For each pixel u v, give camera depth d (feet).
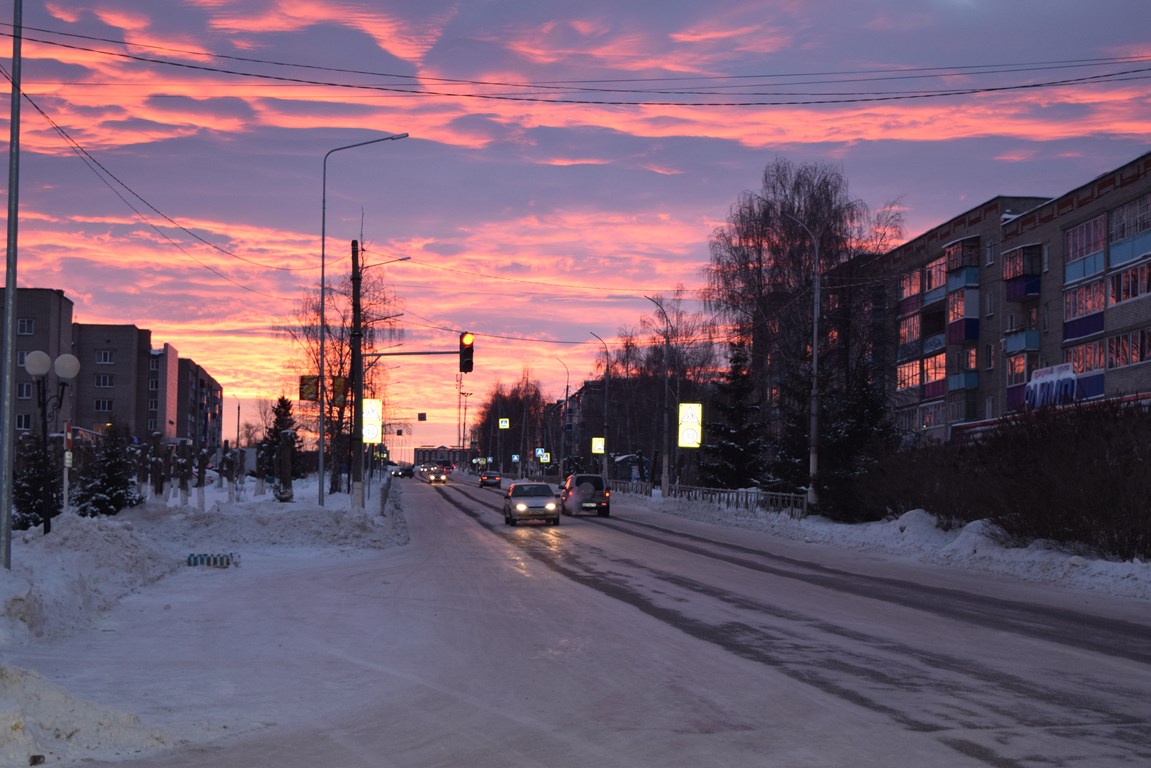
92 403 391.65
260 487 200.64
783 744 27.91
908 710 32.12
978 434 114.21
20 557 54.39
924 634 48.67
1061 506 82.58
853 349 181.37
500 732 29.58
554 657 42.29
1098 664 40.63
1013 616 55.88
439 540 117.80
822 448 152.56
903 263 246.27
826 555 100.63
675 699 34.01
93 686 35.24
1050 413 91.20
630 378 341.21
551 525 149.38
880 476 124.06
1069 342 181.98
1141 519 76.69
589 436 442.09
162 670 38.55
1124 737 28.50
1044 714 31.48
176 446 267.59
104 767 25.41
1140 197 163.22
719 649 44.19
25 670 29.19
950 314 222.07
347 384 140.46
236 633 47.83
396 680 37.37
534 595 64.69
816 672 38.78
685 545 111.55
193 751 27.22
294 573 77.82
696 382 309.01
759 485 187.42
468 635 48.11
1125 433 81.15
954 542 94.12
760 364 200.44
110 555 65.82
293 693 34.94
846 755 26.66
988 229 214.07
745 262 182.09
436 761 26.40
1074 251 182.39
